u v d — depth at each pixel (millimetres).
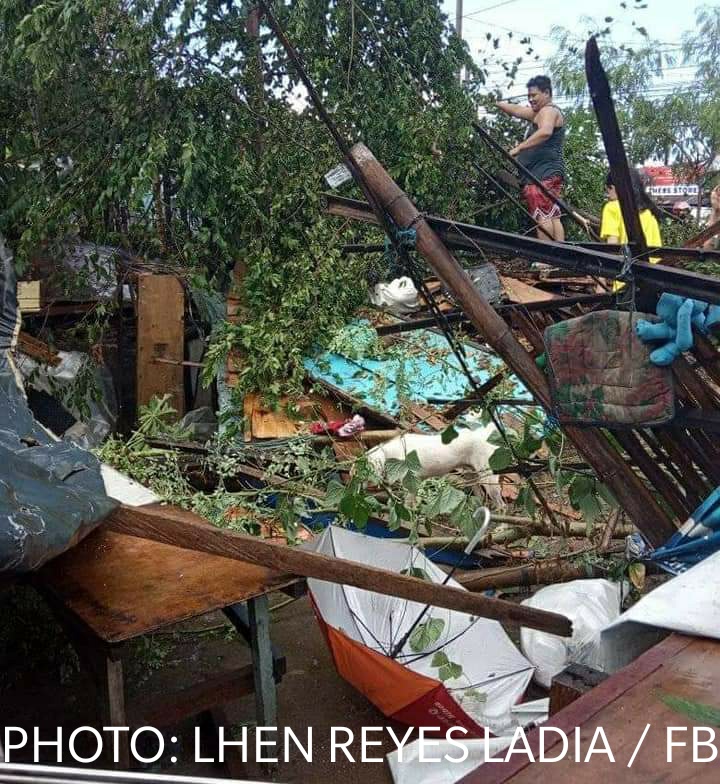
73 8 5914
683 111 12688
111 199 6715
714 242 4461
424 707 3354
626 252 2541
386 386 6410
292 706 3969
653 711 1589
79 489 2408
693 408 2744
